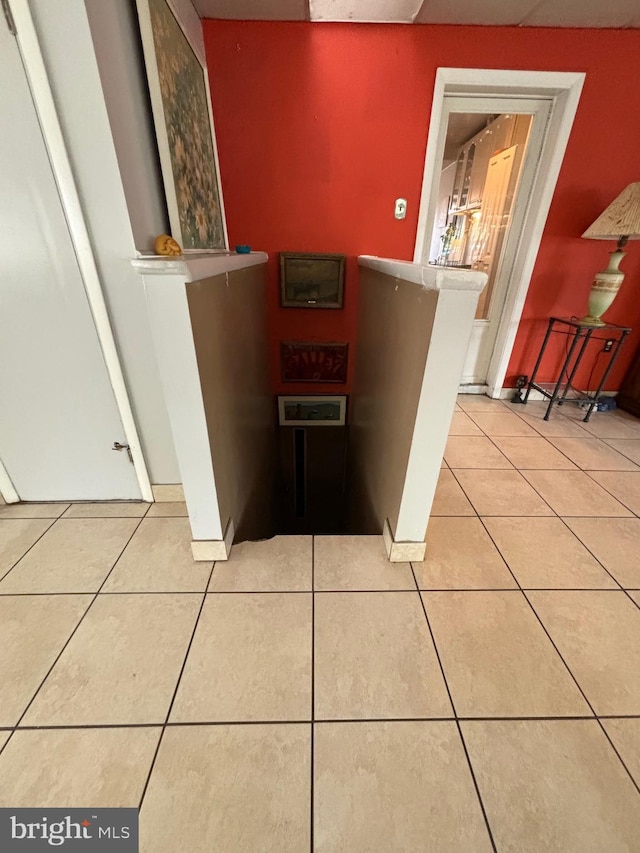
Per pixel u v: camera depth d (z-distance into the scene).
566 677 1.02
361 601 1.22
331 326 2.49
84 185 1.09
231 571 1.31
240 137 2.00
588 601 1.25
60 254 1.17
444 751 0.87
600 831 0.75
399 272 1.27
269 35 1.80
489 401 2.88
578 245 2.38
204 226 1.69
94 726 0.90
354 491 2.48
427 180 2.12
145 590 1.24
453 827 0.76
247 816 0.76
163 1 1.25
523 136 2.30
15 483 1.59
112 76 1.03
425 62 1.89
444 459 2.08
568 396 2.84
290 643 1.08
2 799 0.78
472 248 2.95
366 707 0.94
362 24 1.80
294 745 0.87
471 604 1.22
